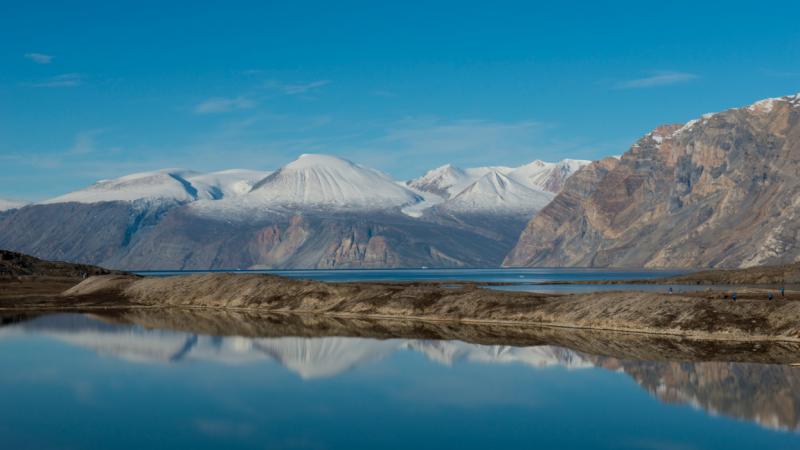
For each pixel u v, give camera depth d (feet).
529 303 344.90
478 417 149.48
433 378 191.31
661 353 228.84
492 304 351.67
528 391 174.70
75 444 131.34
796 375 189.16
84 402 163.94
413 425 143.95
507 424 144.15
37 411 155.12
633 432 137.69
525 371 200.13
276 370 203.82
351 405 160.76
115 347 248.11
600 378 189.16
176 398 167.63
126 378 191.93
